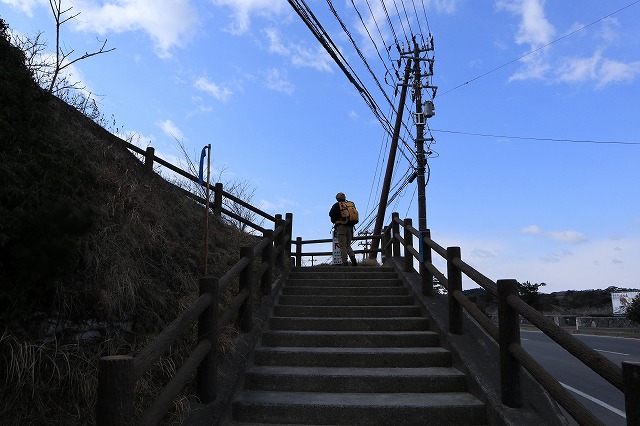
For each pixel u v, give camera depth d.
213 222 7.48
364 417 4.09
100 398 2.40
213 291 3.90
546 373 3.22
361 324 6.13
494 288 4.08
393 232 9.63
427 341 5.64
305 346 5.66
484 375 4.42
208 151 5.14
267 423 4.11
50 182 3.49
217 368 4.31
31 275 2.99
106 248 4.12
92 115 6.75
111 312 3.81
